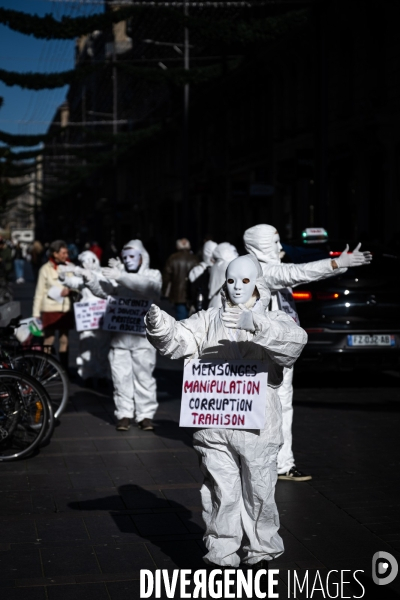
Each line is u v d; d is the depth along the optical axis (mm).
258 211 36344
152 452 8102
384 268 11297
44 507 6340
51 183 85438
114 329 9008
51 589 4789
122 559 5242
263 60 33062
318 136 16812
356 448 8117
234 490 4723
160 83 25531
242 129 38719
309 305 10969
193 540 5582
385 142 23516
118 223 69938
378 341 10938
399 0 21969
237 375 4660
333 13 24547
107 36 54969
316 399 10727
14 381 8016
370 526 5828
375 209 24906
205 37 17422
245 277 4602
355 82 25328
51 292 12352
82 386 12156
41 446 8297
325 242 11648
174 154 53500
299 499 6488
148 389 9117
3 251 23250
